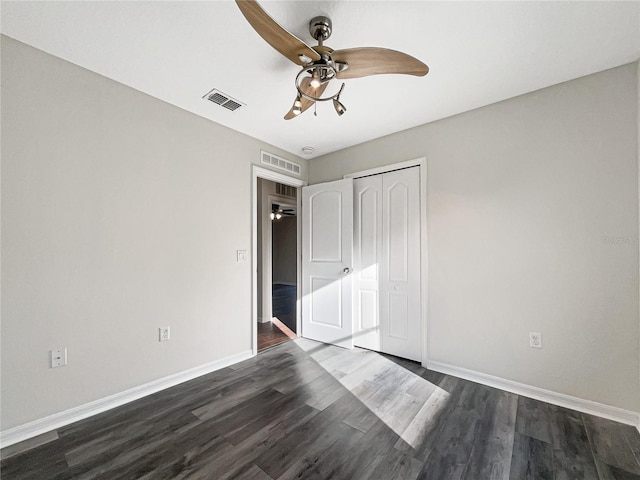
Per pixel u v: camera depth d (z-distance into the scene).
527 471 1.47
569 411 2.00
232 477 1.44
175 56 1.87
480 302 2.45
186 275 2.53
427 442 1.69
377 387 2.36
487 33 1.65
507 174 2.34
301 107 1.94
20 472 1.47
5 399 1.67
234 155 2.95
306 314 3.72
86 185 1.98
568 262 2.08
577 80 2.07
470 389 2.32
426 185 2.78
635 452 1.60
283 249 9.37
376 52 1.51
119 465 1.51
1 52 1.67
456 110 2.55
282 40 1.40
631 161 1.89
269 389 2.33
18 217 1.72
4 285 1.67
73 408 1.90
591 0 1.43
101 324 2.03
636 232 1.87
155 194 2.34
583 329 2.02
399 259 3.01
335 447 1.65
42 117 1.80
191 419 1.92
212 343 2.71
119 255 2.12
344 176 3.47
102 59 1.89
